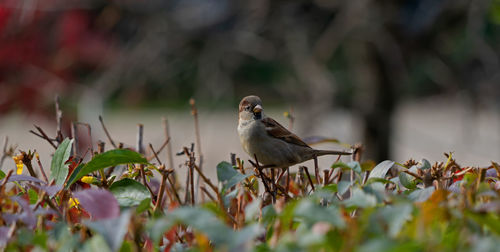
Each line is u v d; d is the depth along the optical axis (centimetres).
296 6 1408
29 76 1071
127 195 435
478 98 1445
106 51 1161
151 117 3578
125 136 2955
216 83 1412
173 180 555
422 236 311
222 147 1858
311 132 1355
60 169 454
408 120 3450
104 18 1161
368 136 1523
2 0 1045
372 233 315
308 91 1399
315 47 1401
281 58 1463
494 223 328
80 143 1075
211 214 311
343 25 1347
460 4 1329
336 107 1413
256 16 1401
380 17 1331
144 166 518
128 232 360
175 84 1470
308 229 341
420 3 1379
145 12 1340
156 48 1373
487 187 375
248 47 1413
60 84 1084
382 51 1377
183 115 1463
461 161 2120
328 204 459
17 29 1055
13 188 510
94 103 1173
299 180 544
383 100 1514
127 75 1341
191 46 1451
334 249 319
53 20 1094
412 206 320
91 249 319
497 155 1633
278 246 309
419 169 460
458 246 318
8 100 1066
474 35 1338
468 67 1455
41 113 1088
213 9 1402
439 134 2894
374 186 379
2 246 345
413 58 1484
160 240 406
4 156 584
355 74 1569
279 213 347
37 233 390
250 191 488
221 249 297
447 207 338
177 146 1430
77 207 447
